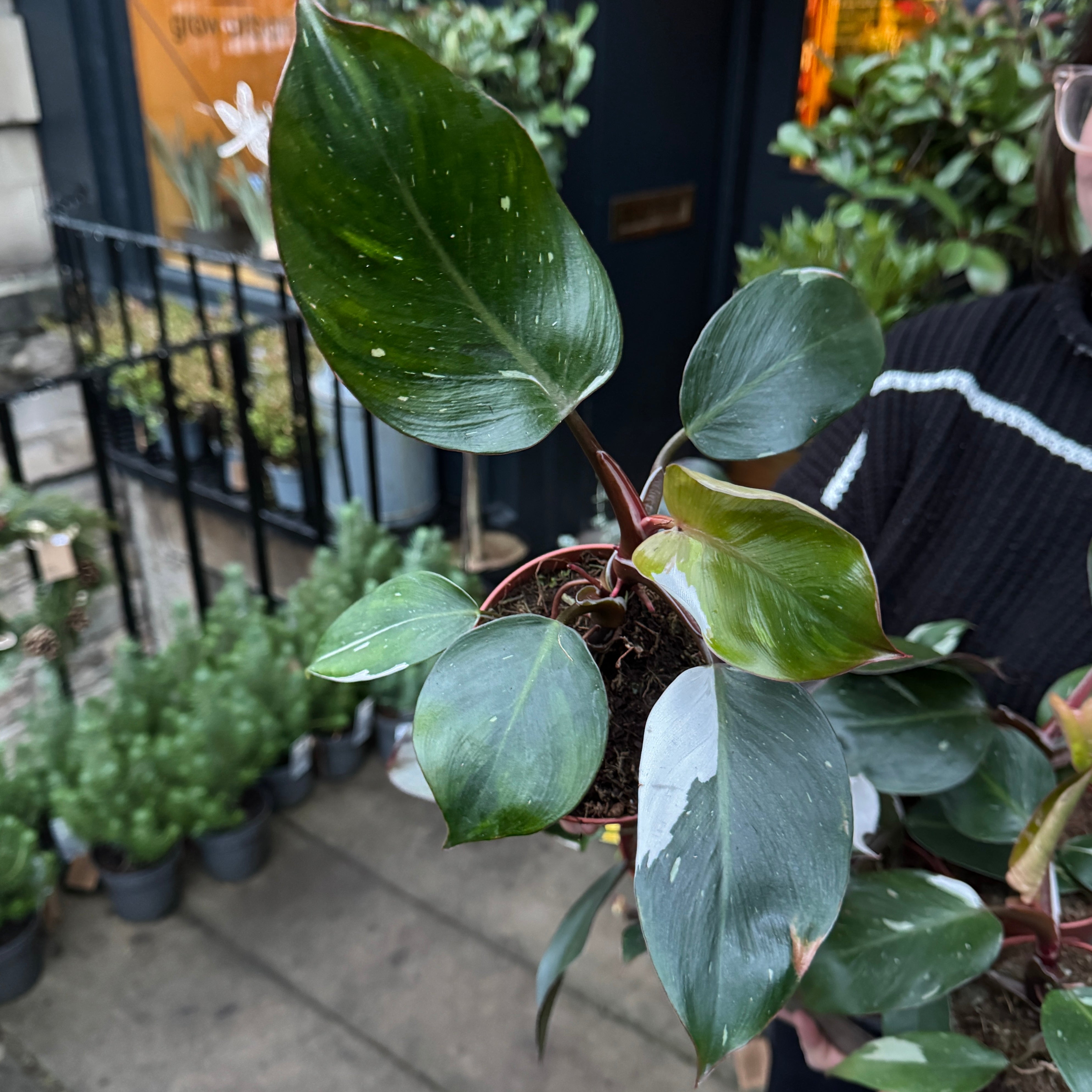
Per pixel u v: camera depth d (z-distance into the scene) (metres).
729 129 2.72
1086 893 0.59
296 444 2.59
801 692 0.43
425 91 0.36
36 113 3.07
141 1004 1.56
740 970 0.39
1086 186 0.70
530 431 0.41
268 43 2.62
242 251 3.00
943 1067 0.50
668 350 2.93
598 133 2.41
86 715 1.67
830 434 0.89
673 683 0.43
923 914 0.52
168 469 2.88
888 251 1.80
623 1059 1.47
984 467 0.76
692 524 0.39
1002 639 0.76
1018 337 0.76
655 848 0.40
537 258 0.39
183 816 1.65
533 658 0.42
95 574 1.82
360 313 0.38
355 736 2.02
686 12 2.47
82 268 2.89
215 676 1.73
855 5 2.42
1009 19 1.89
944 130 1.90
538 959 1.64
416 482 2.66
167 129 2.96
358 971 1.62
